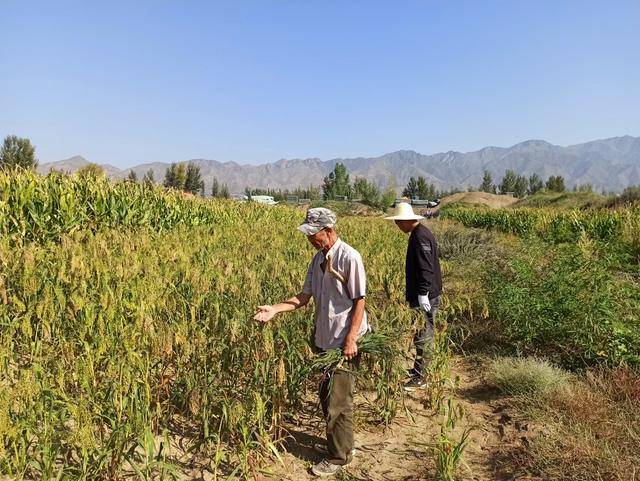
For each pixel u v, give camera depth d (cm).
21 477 340
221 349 451
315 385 573
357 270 397
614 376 531
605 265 813
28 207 1054
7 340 504
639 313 675
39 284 594
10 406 354
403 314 553
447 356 576
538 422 474
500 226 2936
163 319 538
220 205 2111
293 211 2788
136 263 666
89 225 1220
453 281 1045
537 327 666
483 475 408
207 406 416
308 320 527
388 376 502
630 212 1944
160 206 1523
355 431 485
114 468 357
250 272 615
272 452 431
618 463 379
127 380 390
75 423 372
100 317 466
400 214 567
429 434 480
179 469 362
